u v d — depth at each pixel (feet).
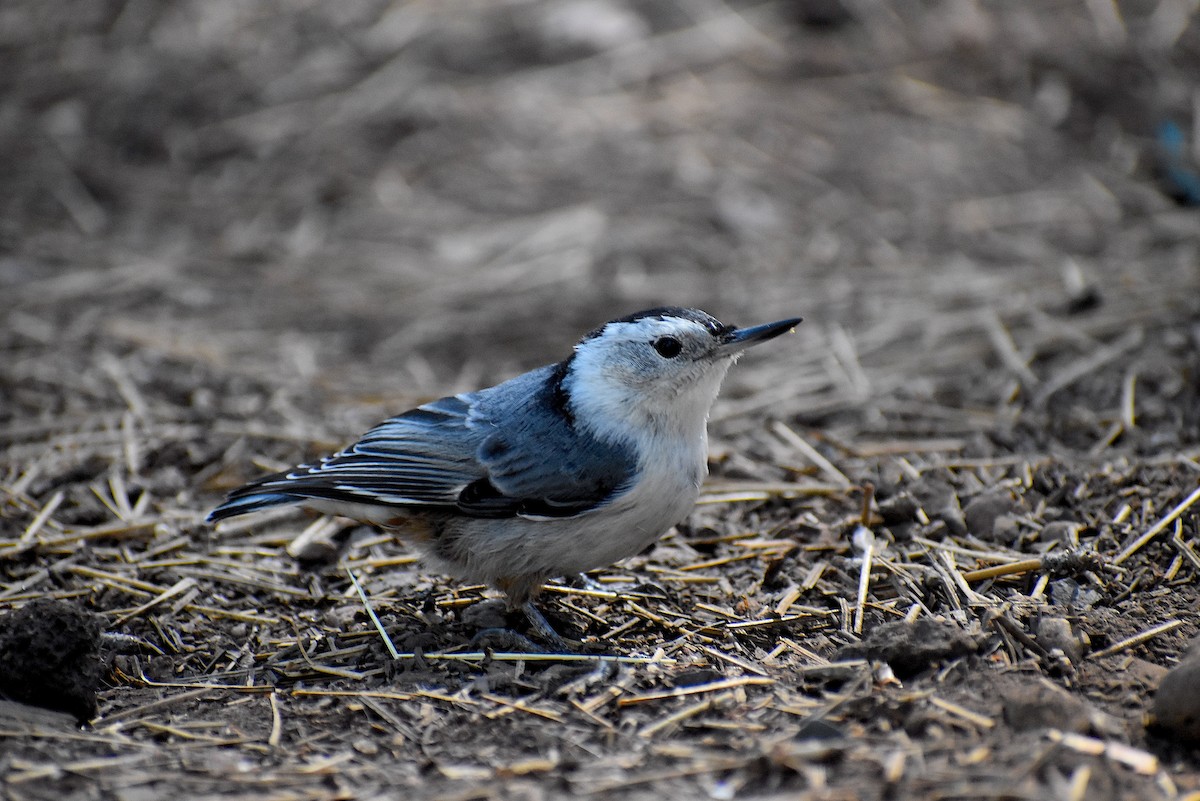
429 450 27.73
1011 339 42.60
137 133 58.59
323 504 28.32
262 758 22.72
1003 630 25.17
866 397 40.11
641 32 63.41
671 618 28.32
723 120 58.13
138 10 64.64
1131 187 53.31
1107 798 19.49
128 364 43.60
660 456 27.27
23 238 52.47
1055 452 35.37
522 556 27.43
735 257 50.52
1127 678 23.66
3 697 24.07
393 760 22.48
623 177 55.31
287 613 29.53
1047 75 59.93
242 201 55.16
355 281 50.21
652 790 20.56
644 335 27.02
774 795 20.07
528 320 47.26
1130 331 41.98
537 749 22.59
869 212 52.75
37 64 61.98
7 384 41.86
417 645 27.61
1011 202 52.80
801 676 24.89
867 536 31.07
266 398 41.81
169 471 36.70
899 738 21.75
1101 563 28.40
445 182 55.67
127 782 21.54
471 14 64.28
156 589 30.22
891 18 63.67
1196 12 62.34
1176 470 32.50
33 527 32.99
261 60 62.03
